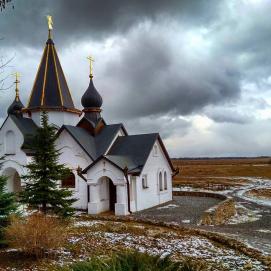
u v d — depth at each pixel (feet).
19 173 112.47
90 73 124.47
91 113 122.52
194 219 85.30
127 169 93.86
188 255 48.21
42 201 64.13
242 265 43.80
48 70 128.57
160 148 118.01
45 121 67.41
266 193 151.43
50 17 131.64
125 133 121.19
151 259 25.38
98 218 82.53
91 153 106.22
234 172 314.96
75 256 45.50
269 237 63.26
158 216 90.27
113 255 25.98
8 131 116.16
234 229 72.23
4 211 48.21
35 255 44.62
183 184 195.31
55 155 65.62
